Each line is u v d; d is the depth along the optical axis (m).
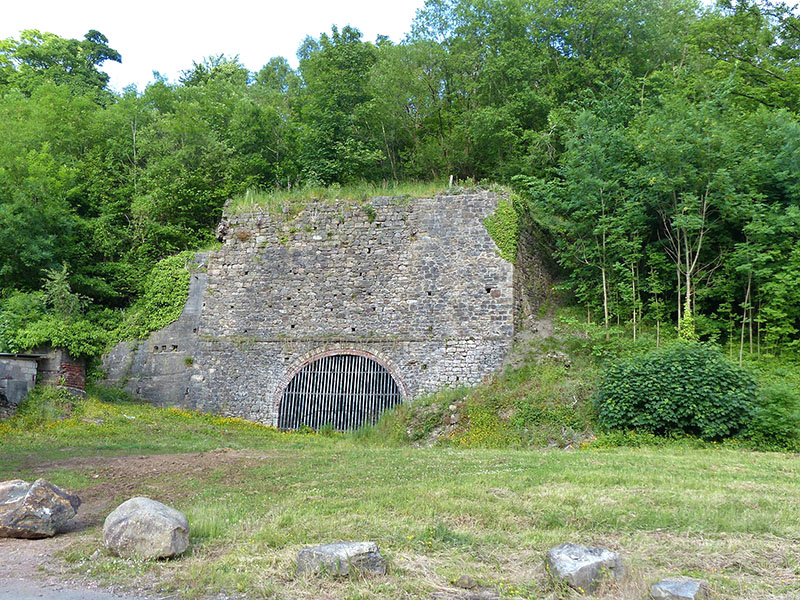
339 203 22.08
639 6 29.83
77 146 31.77
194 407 21.59
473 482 10.41
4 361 17.44
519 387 18.34
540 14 30.95
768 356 18.38
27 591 6.19
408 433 18.09
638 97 26.88
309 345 21.14
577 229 21.56
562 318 20.36
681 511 8.47
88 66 46.47
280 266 22.05
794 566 6.64
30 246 23.73
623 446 15.54
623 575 6.16
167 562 6.97
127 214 29.22
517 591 6.09
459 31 31.75
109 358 22.84
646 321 20.53
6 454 14.09
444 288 20.62
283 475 11.95
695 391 15.55
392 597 5.96
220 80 42.47
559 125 25.88
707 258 20.61
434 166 30.34
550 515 8.30
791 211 18.91
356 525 7.95
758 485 10.23
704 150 19.94
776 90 25.36
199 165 29.73
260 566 6.70
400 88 30.55
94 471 12.27
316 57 34.19
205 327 22.16
